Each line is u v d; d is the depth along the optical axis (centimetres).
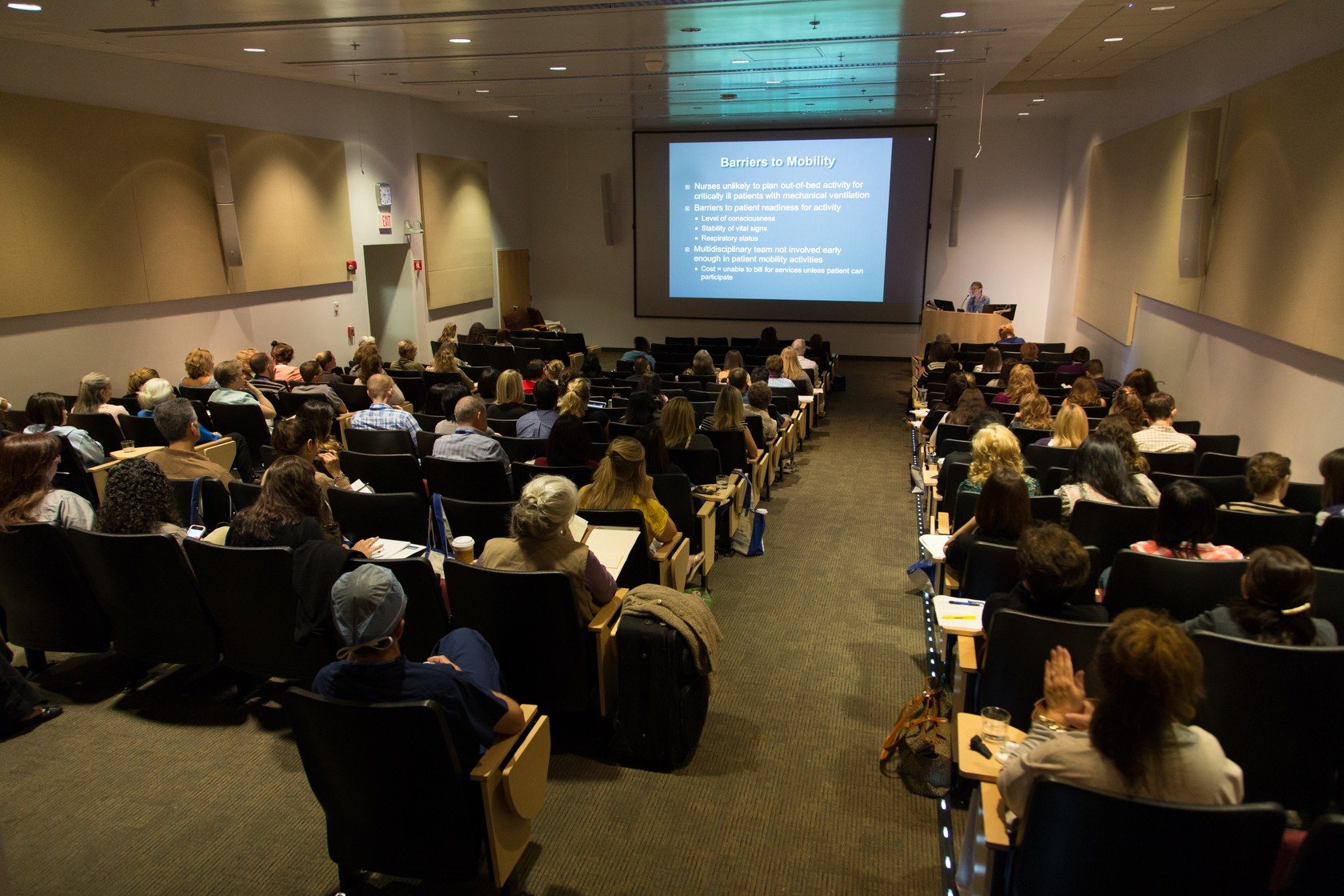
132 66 776
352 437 522
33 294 684
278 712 337
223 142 850
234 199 902
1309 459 548
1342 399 507
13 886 245
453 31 670
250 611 303
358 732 197
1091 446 375
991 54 779
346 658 213
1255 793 230
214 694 349
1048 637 231
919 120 1371
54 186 697
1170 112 849
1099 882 163
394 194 1190
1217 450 555
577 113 1302
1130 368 966
